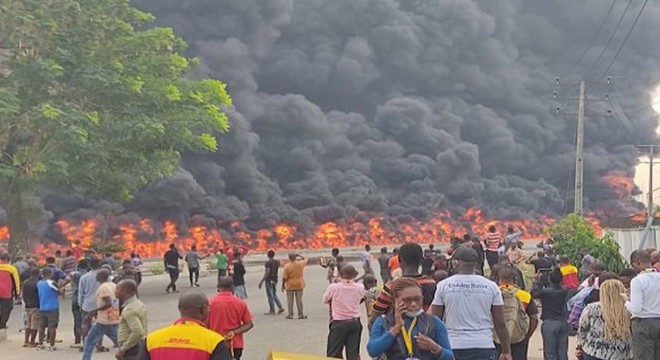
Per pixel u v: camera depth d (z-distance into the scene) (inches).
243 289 844.6
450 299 242.4
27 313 579.5
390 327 200.2
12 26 1096.2
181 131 1190.9
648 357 291.7
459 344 238.8
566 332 374.3
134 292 337.7
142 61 1219.2
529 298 328.5
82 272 599.2
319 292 1029.2
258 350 535.2
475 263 248.4
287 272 724.7
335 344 418.9
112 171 1245.7
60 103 1119.6
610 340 292.8
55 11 1141.1
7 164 1160.8
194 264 1176.8
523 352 329.1
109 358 509.7
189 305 198.2
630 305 292.5
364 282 424.2
